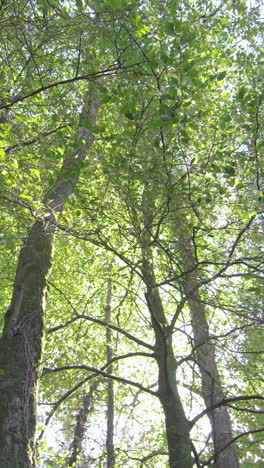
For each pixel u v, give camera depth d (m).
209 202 6.61
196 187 6.57
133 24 5.54
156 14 7.30
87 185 7.69
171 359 8.91
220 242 8.65
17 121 6.68
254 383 10.54
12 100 6.72
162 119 5.55
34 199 6.16
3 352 6.46
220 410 9.62
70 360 11.52
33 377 6.36
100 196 7.04
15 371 6.31
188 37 5.66
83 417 10.49
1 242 8.04
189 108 7.64
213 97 8.47
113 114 8.59
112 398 11.65
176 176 6.71
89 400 10.86
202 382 9.55
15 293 7.02
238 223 7.66
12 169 6.04
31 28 6.12
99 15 6.06
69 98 8.84
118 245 8.51
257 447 11.31
